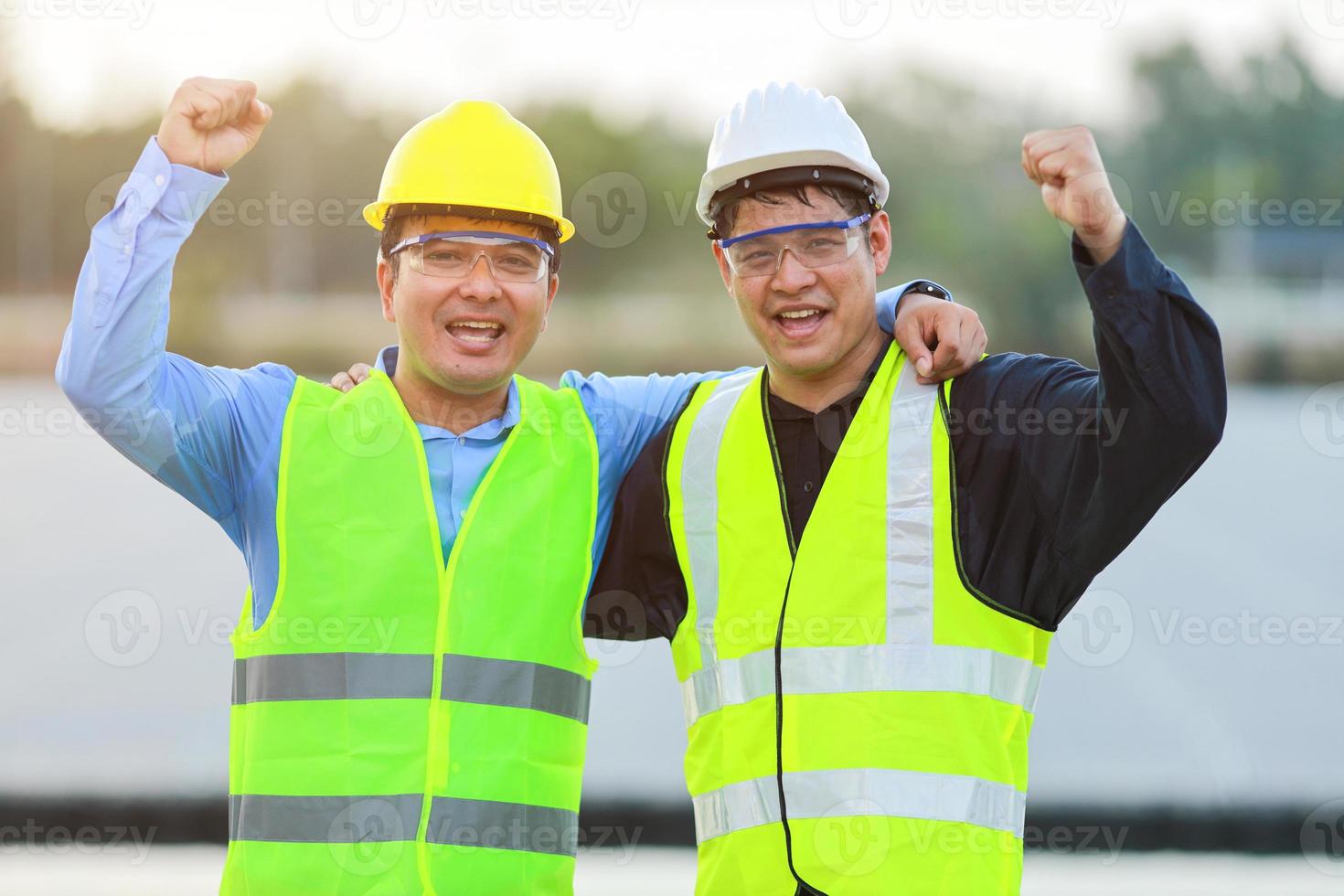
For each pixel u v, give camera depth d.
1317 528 33.41
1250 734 18.05
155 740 17.19
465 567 7.01
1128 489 6.32
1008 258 92.81
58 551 28.73
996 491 6.80
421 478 7.11
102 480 37.34
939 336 6.98
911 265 92.62
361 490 7.05
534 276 7.20
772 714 6.81
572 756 7.18
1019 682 6.78
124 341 6.56
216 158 6.64
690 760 7.18
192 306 79.25
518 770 6.91
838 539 6.86
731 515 7.11
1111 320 6.05
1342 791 15.52
